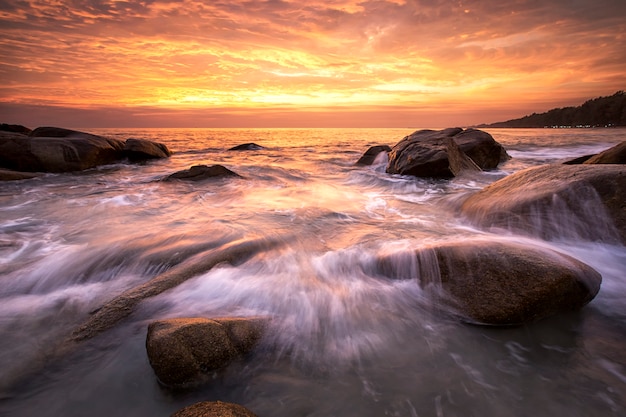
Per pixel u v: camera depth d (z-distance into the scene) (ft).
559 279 10.80
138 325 10.71
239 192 33.58
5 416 7.83
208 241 17.92
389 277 14.10
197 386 8.53
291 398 8.33
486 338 10.60
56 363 9.30
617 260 15.15
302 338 10.60
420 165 39.04
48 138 47.75
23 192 33.94
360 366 9.46
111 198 30.58
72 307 12.21
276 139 179.63
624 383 8.68
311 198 31.45
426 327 11.21
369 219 23.67
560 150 81.76
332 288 13.41
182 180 37.83
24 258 16.66
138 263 15.46
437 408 8.02
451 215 24.20
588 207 16.69
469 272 12.11
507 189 21.52
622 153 24.86
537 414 7.80
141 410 8.04
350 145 120.57
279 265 15.12
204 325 8.97
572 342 10.30
